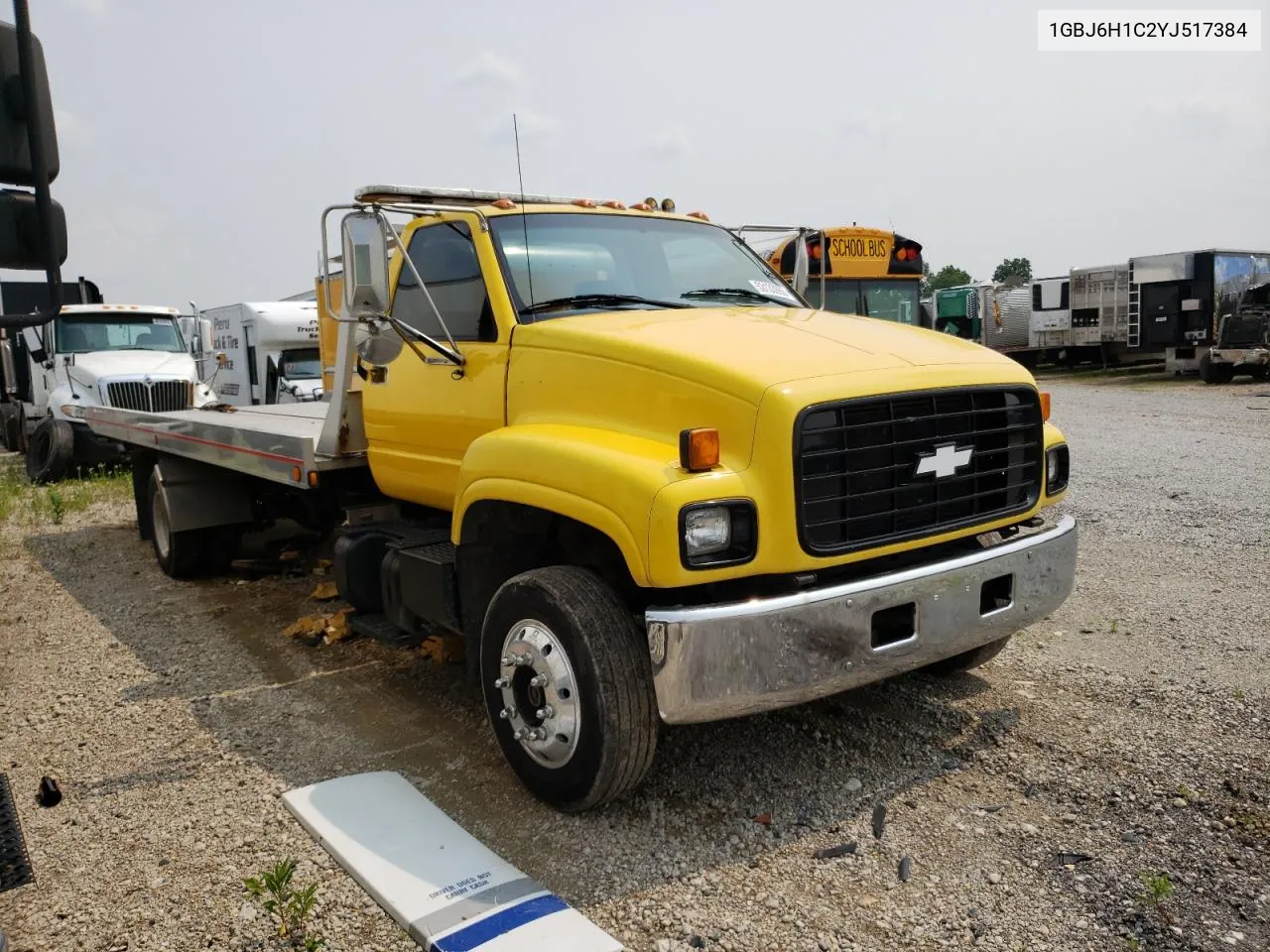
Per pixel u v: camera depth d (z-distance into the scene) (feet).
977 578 12.07
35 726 15.72
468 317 14.66
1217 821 11.24
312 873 10.98
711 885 10.52
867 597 11.11
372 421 16.96
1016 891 10.18
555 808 12.22
